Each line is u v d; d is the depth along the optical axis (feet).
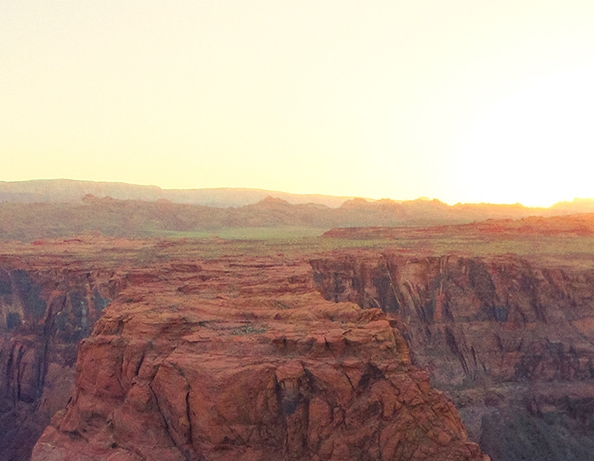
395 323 118.62
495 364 258.37
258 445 98.37
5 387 256.32
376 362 103.14
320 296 152.15
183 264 249.55
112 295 234.58
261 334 108.68
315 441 97.66
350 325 112.16
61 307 258.37
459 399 233.76
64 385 236.22
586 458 205.98
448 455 96.58
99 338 116.37
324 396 99.25
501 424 217.15
